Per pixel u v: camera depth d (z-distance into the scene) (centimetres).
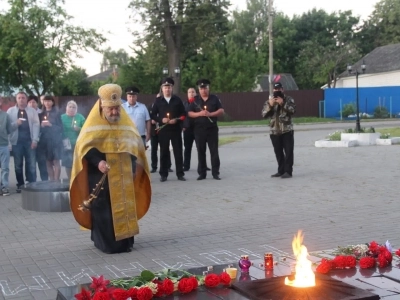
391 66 5275
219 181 1288
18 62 3353
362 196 1055
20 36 3266
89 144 684
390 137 2155
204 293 421
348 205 975
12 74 3412
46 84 3459
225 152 2023
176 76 4078
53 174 1260
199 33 4216
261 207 978
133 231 710
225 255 690
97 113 696
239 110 4303
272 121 1306
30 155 1240
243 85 4659
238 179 1312
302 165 1545
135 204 720
